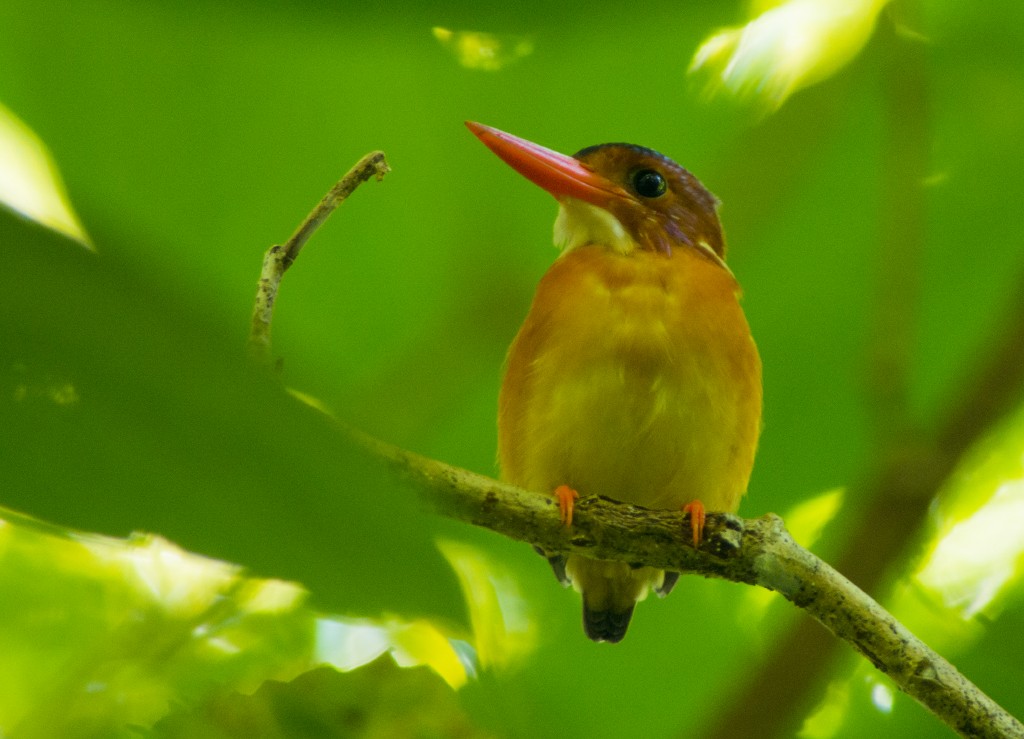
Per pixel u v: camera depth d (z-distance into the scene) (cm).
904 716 1105
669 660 1206
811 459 1294
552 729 1169
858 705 1116
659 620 1211
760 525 737
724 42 1155
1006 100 1230
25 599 1043
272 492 152
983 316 1297
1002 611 1173
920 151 1128
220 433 150
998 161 1262
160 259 156
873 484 1073
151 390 148
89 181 970
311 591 156
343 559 155
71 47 898
